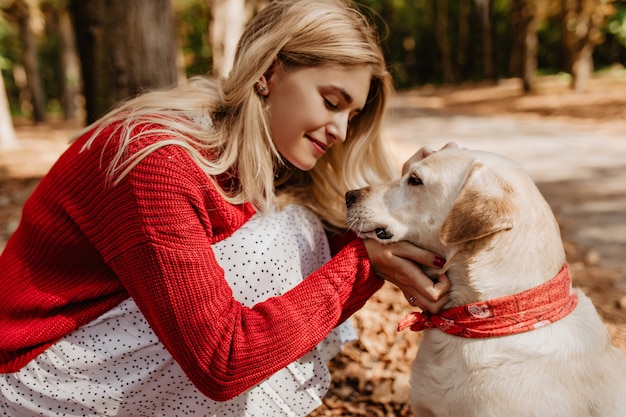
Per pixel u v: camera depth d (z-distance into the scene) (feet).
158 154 5.47
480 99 72.84
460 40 115.24
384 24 7.45
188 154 5.72
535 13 67.51
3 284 6.04
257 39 6.29
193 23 78.28
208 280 5.51
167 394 6.36
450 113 61.16
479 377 6.36
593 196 22.62
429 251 6.79
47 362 5.99
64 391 6.07
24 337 5.84
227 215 6.24
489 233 6.21
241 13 32.89
